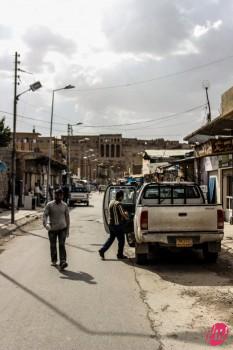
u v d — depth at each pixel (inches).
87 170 5152.6
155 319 266.8
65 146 3725.4
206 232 433.7
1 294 323.3
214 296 324.5
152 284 364.2
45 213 435.2
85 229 830.5
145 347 219.1
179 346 221.3
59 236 430.3
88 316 270.2
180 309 289.9
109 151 7042.3
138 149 7076.8
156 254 524.4
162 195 526.6
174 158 2006.6
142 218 431.8
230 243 590.6
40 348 215.9
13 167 922.7
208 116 1301.7
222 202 900.6
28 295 320.8
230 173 863.7
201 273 411.5
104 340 228.4
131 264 456.8
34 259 482.9
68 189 1754.4
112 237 484.1
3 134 1293.1
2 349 214.1
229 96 534.3
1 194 1362.0
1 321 258.1
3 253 529.7
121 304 299.6
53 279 376.5
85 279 378.0
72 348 216.4
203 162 1046.4
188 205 433.1
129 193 646.5
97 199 2472.9
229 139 702.5
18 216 1089.4
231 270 426.3
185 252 541.6
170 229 430.9
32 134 3125.0
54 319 263.0
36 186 1640.0
